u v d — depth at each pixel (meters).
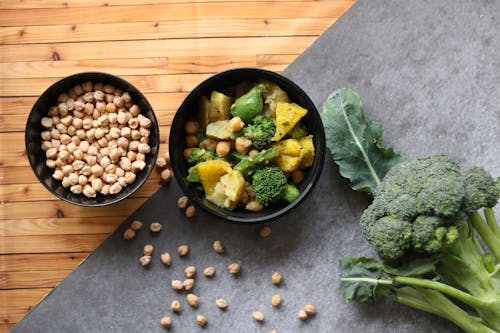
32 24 0.73
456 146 0.73
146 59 0.73
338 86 0.73
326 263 0.73
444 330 0.72
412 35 0.73
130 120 0.69
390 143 0.73
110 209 0.73
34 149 0.68
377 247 0.66
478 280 0.66
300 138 0.69
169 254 0.73
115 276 0.73
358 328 0.72
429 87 0.73
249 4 0.73
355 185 0.71
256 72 0.67
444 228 0.63
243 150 0.68
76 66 0.73
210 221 0.73
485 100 0.72
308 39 0.73
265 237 0.73
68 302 0.73
